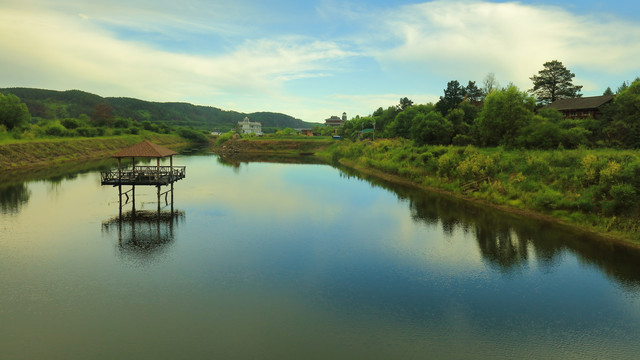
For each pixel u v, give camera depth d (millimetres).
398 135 92125
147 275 21328
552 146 46094
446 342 15086
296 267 22969
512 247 26531
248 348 14453
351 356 14047
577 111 63312
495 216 35312
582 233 29250
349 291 19672
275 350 14359
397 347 14688
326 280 21047
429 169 54625
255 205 41031
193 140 180125
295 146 136500
